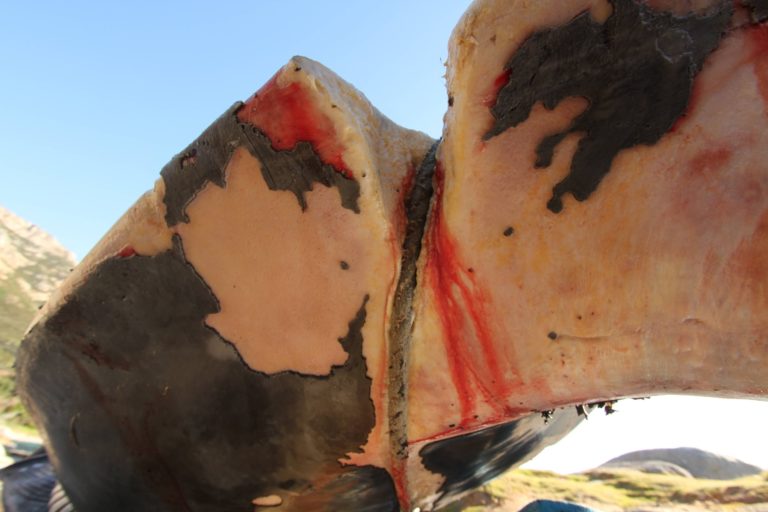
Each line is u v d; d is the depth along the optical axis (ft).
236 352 3.29
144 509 4.01
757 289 2.19
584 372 2.68
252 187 2.90
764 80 2.17
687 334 2.38
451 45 2.62
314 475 3.54
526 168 2.54
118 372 3.64
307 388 3.23
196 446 3.60
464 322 2.85
